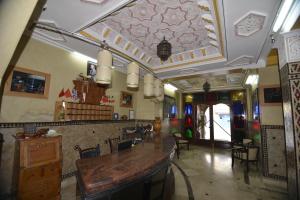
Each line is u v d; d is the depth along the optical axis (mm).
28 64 2875
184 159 5703
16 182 2379
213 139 8156
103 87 4484
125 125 5344
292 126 2383
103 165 1626
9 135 2582
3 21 911
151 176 1694
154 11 2574
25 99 2822
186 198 2982
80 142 3719
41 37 2996
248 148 4531
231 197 3061
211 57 3924
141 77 5641
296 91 2373
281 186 3500
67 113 3492
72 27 2631
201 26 2914
